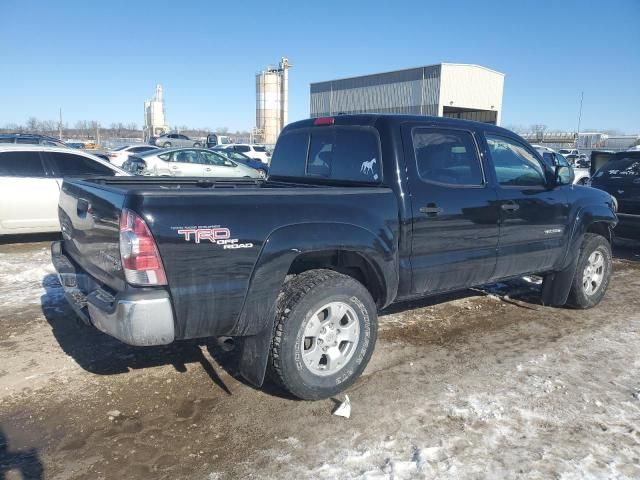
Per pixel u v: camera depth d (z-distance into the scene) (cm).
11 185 795
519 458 301
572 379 402
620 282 704
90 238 345
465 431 327
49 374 390
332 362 359
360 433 322
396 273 391
